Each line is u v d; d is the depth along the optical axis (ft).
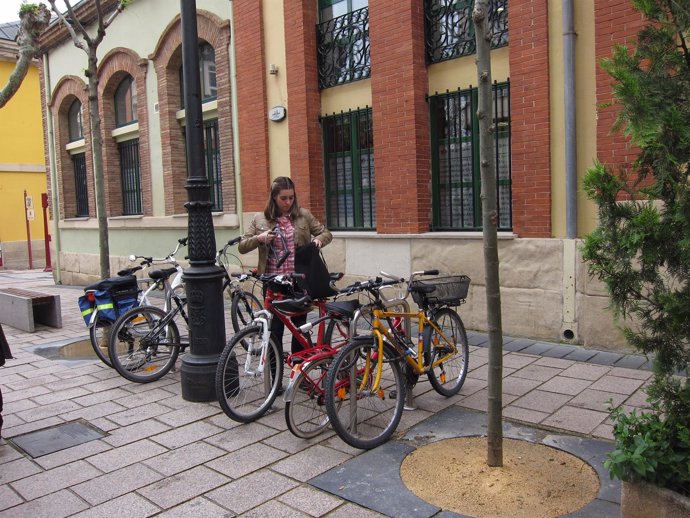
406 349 14.85
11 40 68.44
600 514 10.14
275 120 30.71
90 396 17.78
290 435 14.25
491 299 11.44
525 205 21.90
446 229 25.53
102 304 19.10
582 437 13.30
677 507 8.40
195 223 16.83
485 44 10.73
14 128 69.46
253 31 31.27
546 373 17.98
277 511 10.79
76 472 12.69
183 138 38.73
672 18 8.57
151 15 38.58
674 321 8.81
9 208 69.72
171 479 12.22
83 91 46.26
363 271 27.68
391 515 10.43
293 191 17.06
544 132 21.21
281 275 15.06
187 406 16.56
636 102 8.36
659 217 8.70
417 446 13.25
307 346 15.21
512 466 11.95
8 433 15.03
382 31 25.76
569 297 20.98
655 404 9.59
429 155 25.68
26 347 24.88
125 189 45.09
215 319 16.99
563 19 20.43
